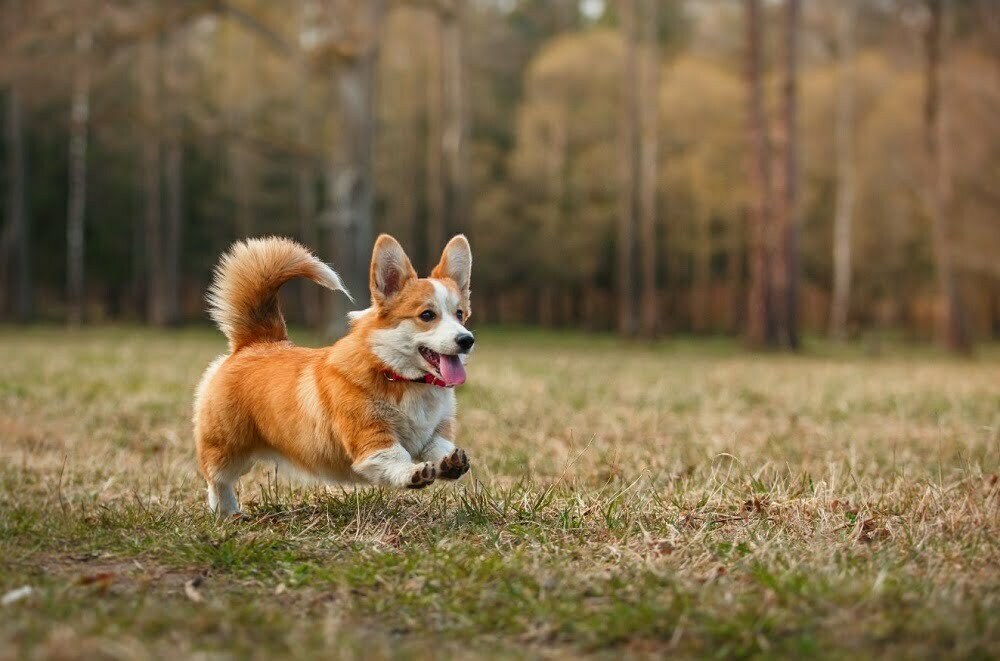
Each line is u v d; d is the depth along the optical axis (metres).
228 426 4.97
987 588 3.54
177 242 33.72
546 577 3.72
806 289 41.19
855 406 9.46
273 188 39.69
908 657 2.93
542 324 45.28
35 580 3.73
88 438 7.48
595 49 35.91
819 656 2.97
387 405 4.62
